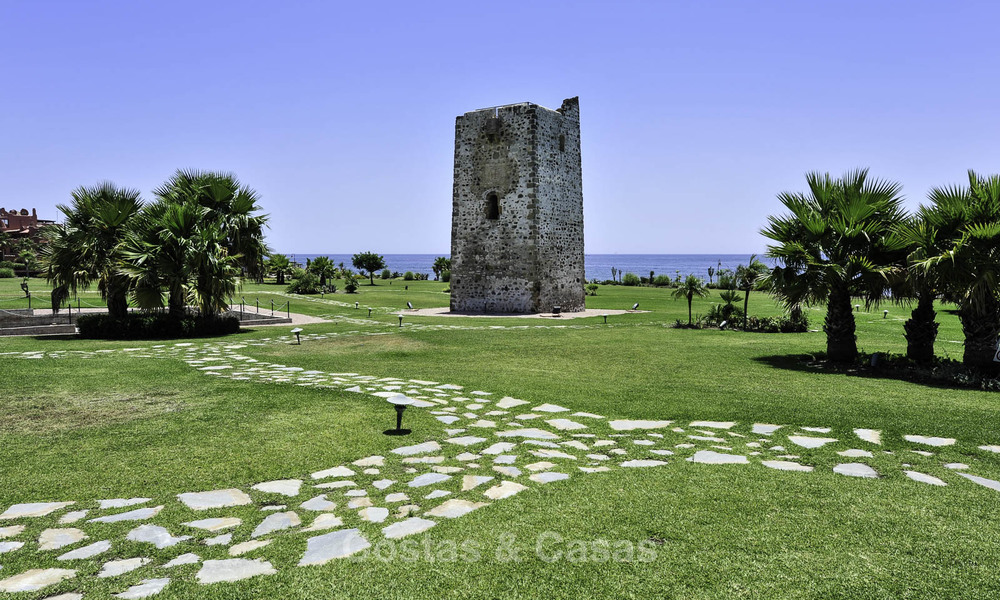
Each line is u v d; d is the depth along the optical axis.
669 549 5.09
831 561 4.87
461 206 34.84
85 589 4.45
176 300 22.48
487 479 6.91
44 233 22.53
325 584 4.55
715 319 25.77
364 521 5.72
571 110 36.00
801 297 15.08
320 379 13.34
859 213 14.14
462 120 34.72
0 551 5.06
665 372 14.29
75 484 6.76
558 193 34.56
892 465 7.41
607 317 30.36
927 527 5.51
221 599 4.33
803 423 9.51
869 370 14.23
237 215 24.34
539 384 12.83
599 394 11.77
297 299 42.41
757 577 4.62
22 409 10.28
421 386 12.57
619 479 6.84
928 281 12.94
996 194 12.70
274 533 5.46
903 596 4.36
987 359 13.09
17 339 20.86
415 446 8.28
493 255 33.72
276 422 9.49
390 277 81.81
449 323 27.47
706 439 8.67
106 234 22.50
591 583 4.55
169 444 8.30
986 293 12.78
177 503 6.21
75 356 16.55
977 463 7.48
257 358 16.70
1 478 6.95
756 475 6.99
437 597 4.39
